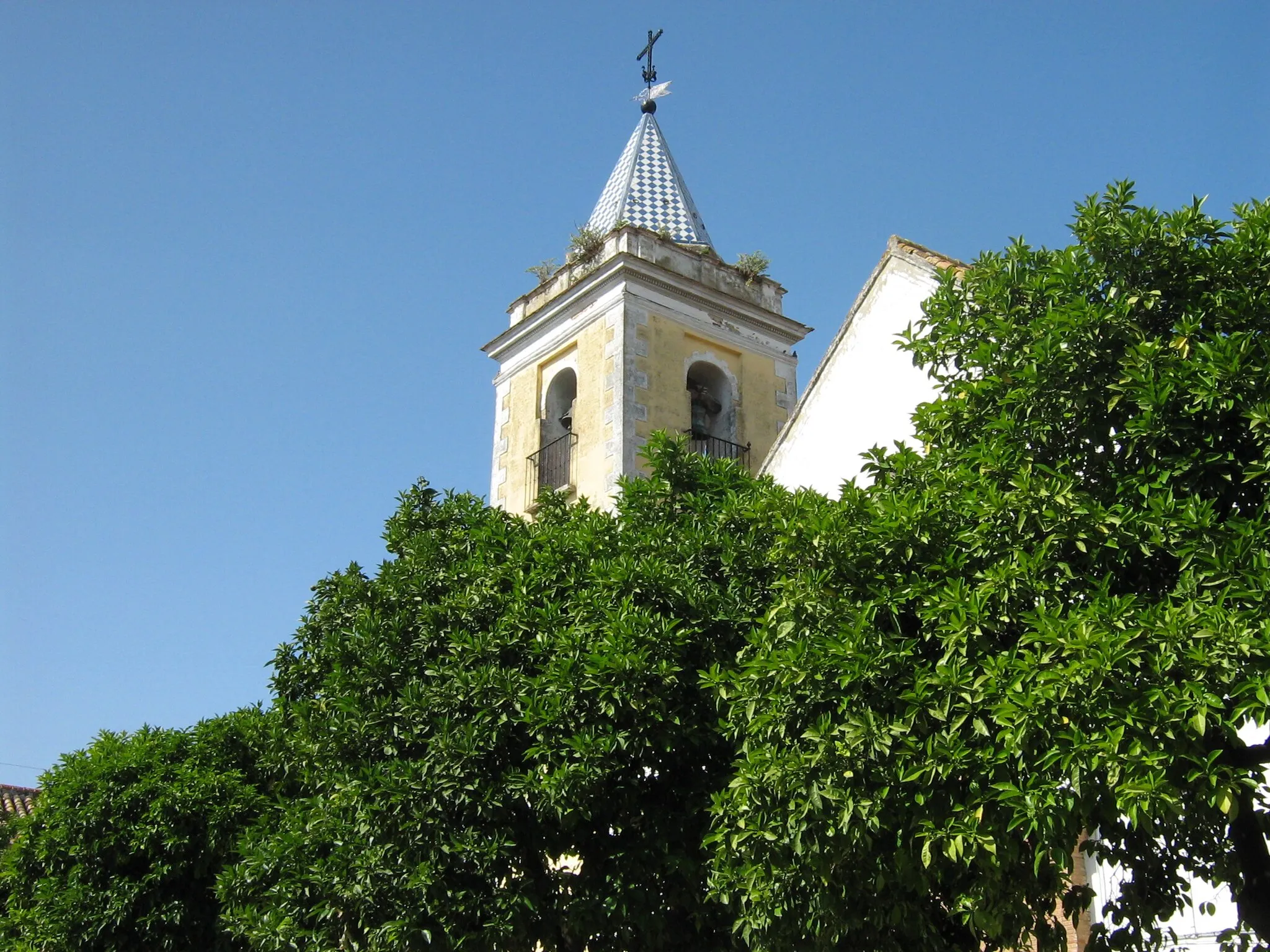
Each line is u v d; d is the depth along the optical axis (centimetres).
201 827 1889
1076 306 1058
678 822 1319
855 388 1969
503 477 2703
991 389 1141
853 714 1009
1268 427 952
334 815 1349
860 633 1029
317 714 1473
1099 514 986
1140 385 1012
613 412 2452
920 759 980
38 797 2052
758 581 1396
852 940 1137
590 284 2588
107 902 1856
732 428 2602
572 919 1292
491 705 1323
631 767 1307
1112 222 1100
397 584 1530
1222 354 975
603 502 2402
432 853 1279
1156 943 1109
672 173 2872
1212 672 864
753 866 1105
